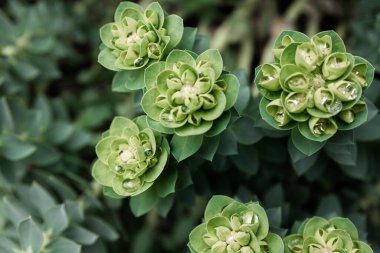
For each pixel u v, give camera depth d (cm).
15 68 63
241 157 55
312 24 70
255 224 46
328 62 46
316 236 47
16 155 58
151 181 48
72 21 69
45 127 62
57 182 58
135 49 48
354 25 60
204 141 49
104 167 49
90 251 57
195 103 46
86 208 58
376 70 57
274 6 72
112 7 72
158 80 47
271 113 47
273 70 47
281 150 56
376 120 52
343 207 62
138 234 66
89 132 67
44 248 54
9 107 61
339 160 53
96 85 72
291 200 60
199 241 47
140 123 49
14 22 73
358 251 47
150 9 49
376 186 61
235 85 47
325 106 45
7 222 60
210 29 73
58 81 72
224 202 47
